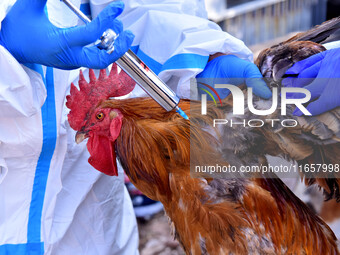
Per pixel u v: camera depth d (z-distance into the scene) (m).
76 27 1.20
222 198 1.27
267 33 4.51
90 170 1.65
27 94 1.25
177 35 1.50
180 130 1.30
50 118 1.39
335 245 1.42
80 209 1.69
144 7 1.59
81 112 1.38
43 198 1.46
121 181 1.83
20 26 1.23
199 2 1.71
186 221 1.29
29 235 1.45
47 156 1.43
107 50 1.18
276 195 1.34
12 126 1.33
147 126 1.32
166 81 1.56
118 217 1.83
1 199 1.42
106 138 1.37
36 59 1.24
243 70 1.39
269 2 4.46
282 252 1.30
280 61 1.44
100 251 1.73
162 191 1.33
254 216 1.27
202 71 1.46
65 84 1.43
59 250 1.65
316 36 1.54
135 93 1.64
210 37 1.45
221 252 1.26
